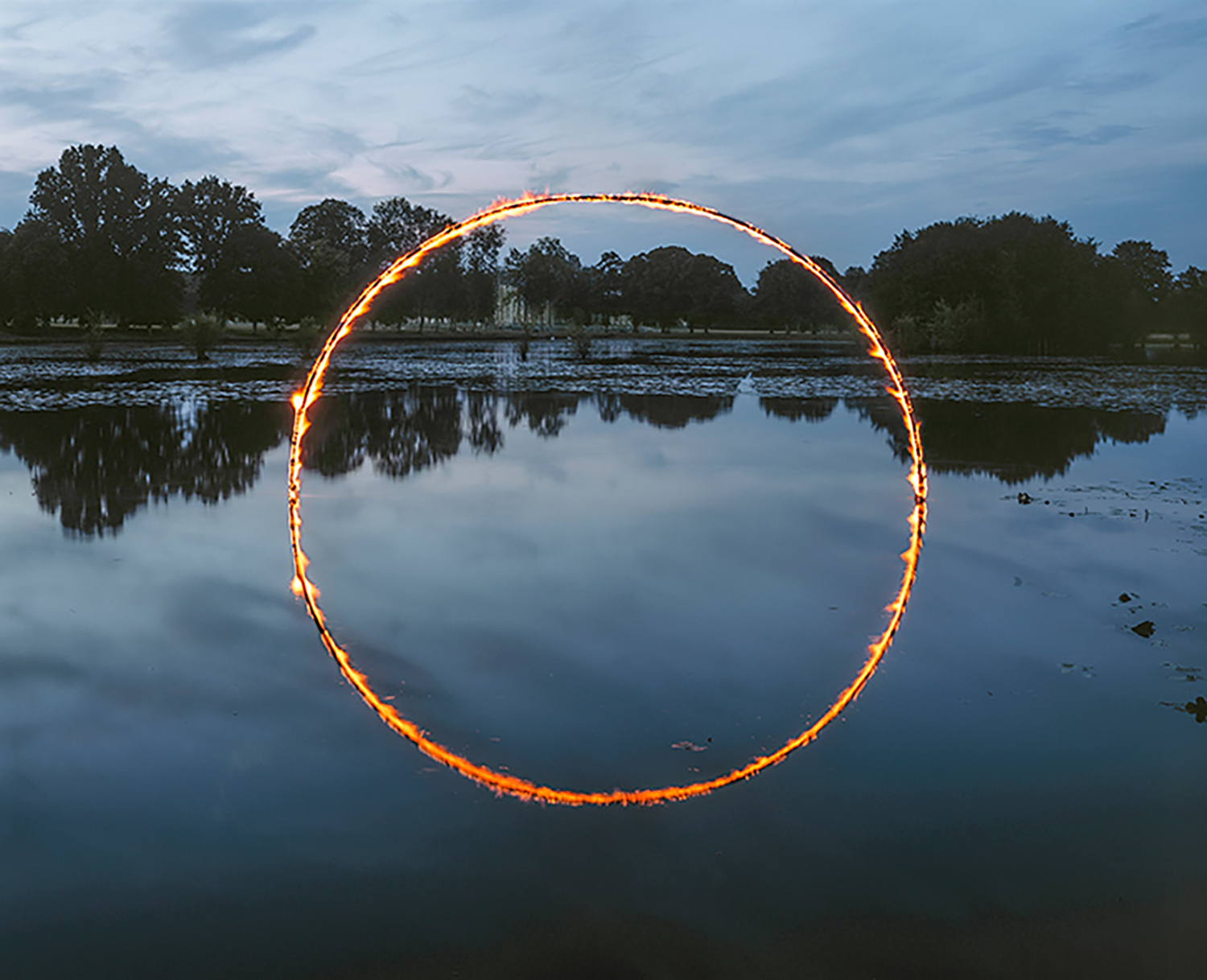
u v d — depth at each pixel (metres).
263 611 6.24
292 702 4.79
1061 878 3.29
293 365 38.34
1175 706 4.78
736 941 2.96
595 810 3.74
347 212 102.94
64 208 67.44
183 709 4.69
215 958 2.89
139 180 69.88
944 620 6.16
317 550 7.88
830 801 3.82
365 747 4.30
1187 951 2.91
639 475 11.79
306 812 3.73
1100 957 2.90
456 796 3.85
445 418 18.48
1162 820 3.68
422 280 95.88
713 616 6.22
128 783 3.97
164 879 3.29
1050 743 4.36
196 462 12.52
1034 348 59.09
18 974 2.82
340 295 81.19
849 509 9.70
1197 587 6.89
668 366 40.19
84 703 4.76
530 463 12.69
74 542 8.06
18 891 3.22
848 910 3.12
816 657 5.49
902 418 18.78
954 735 4.45
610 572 7.26
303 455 13.34
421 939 2.97
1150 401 23.11
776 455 13.52
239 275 74.31
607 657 5.48
